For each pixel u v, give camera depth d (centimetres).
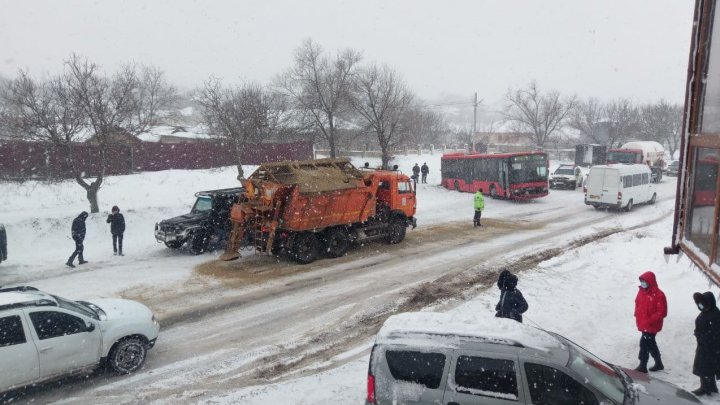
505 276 904
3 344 771
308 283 1427
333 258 1708
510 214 2641
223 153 3550
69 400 807
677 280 1384
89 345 852
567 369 587
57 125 2155
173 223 1733
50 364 810
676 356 928
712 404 748
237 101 3181
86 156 2669
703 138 754
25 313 799
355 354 986
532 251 1798
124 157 3078
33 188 2462
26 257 1689
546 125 5725
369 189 1759
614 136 6225
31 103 2059
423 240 2000
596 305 1212
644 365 868
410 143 5753
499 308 905
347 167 1820
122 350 897
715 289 1283
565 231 2178
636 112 6469
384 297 1307
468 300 1277
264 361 955
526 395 583
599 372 621
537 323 1096
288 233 1603
